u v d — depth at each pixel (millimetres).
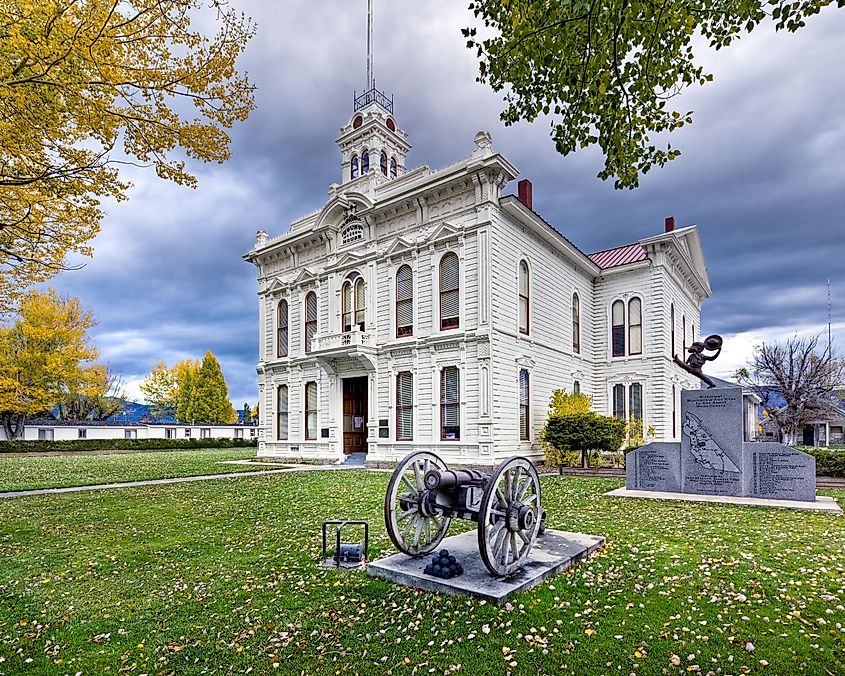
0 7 7516
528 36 5672
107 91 8758
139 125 9445
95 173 10469
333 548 8000
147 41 8781
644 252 27500
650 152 6426
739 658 4395
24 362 39062
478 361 19219
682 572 6547
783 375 37625
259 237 30000
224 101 9758
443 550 6504
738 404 12750
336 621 5305
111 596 6199
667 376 25969
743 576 6363
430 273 21125
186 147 9953
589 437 18906
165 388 74500
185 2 8570
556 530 8695
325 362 24266
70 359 40000
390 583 6336
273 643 4887
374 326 23078
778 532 8711
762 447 12422
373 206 22781
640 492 13445
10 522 10453
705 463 13039
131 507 12148
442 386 20516
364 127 26750
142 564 7449
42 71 7969
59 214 11852
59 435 47625
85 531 9586
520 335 20906
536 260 22750
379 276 23188
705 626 4992
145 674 4414
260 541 8656
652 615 5250
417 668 4367
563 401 21125
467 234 19906
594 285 28500
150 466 24281
